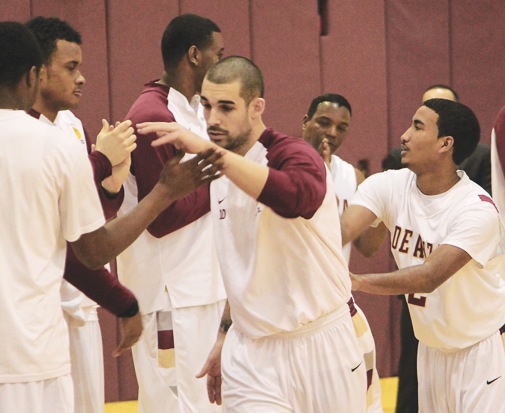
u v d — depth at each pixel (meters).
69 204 6.67
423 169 8.91
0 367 6.50
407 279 8.34
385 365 15.08
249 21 14.27
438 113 8.84
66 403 6.82
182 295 9.73
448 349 9.02
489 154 12.38
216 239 7.50
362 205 9.30
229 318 8.16
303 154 6.85
